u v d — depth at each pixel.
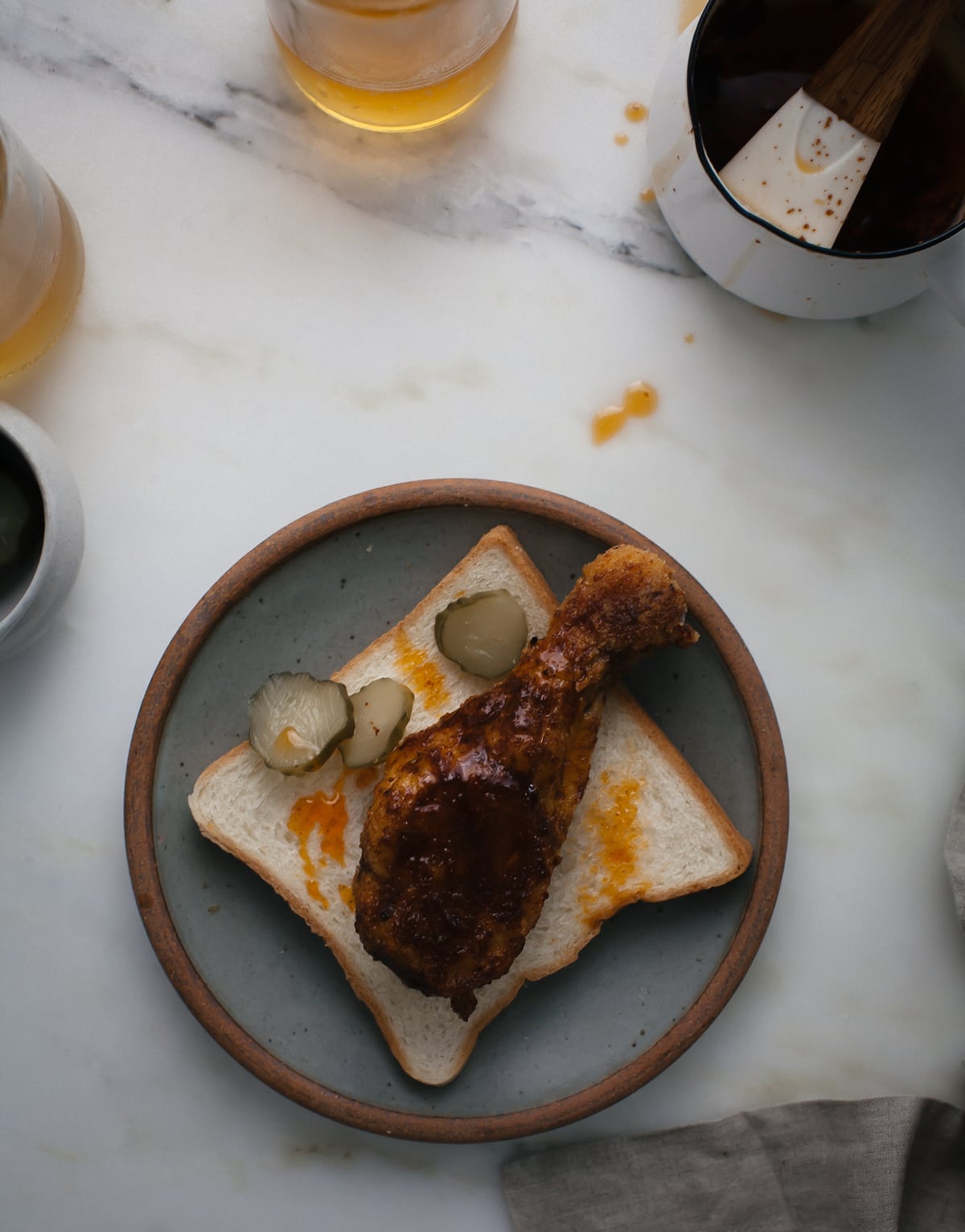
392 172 0.49
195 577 0.48
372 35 0.43
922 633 0.49
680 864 0.46
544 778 0.42
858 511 0.49
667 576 0.43
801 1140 0.47
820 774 0.49
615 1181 0.48
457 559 0.47
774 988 0.49
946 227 0.44
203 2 0.48
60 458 0.45
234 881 0.46
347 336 0.49
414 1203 0.48
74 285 0.47
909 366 0.49
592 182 0.49
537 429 0.49
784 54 0.44
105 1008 0.48
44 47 0.48
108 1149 0.48
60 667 0.48
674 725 0.47
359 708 0.45
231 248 0.48
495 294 0.49
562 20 0.49
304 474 0.48
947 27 0.43
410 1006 0.46
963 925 0.47
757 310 0.49
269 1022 0.46
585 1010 0.46
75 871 0.48
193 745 0.46
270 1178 0.48
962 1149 0.48
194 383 0.48
